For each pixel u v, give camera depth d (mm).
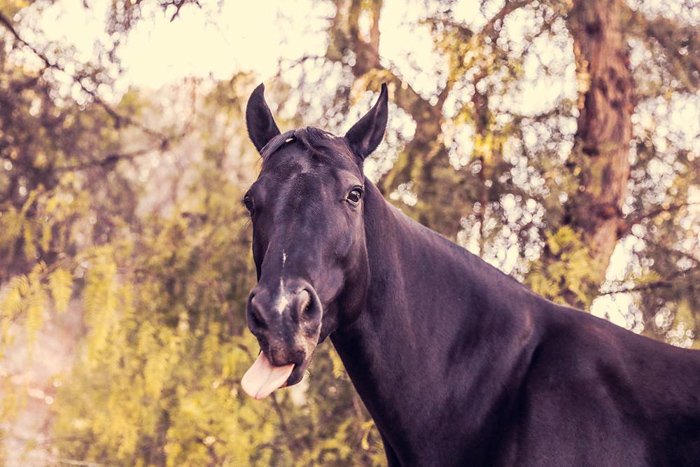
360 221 3346
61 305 5770
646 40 7086
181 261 6473
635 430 3328
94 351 5777
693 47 7031
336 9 6973
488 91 6305
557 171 6629
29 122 7402
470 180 6445
